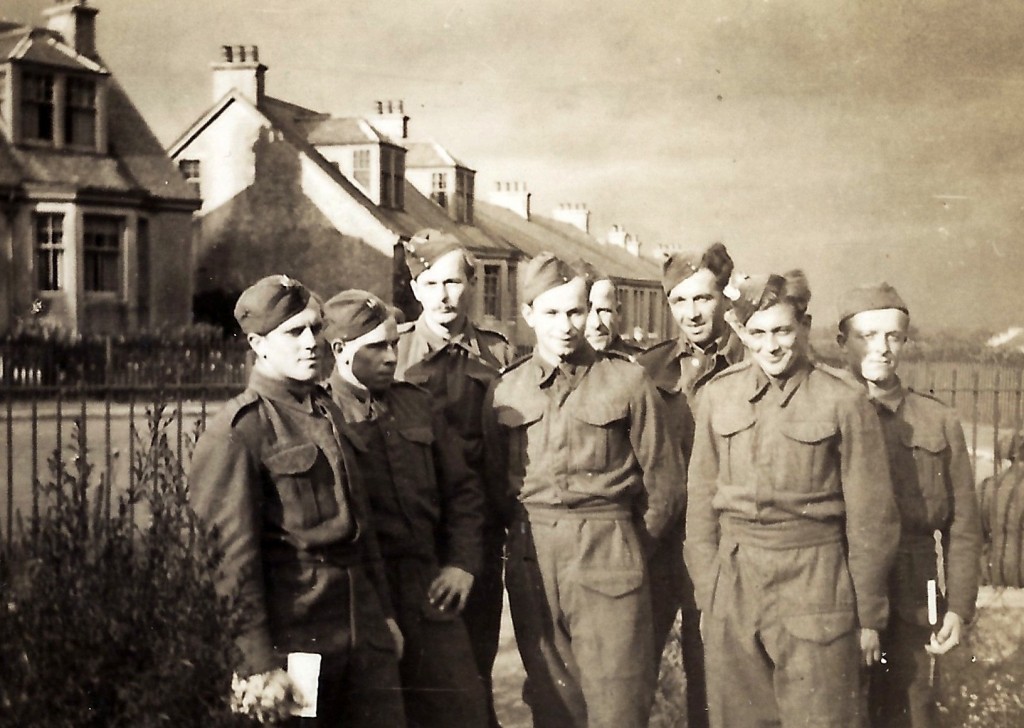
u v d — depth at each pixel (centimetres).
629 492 330
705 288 355
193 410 366
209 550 284
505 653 359
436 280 344
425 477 318
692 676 359
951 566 353
